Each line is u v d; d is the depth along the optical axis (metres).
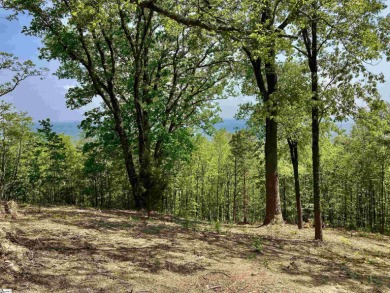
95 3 9.86
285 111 12.60
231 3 10.80
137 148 22.23
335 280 7.28
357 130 29.09
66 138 42.28
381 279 8.15
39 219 9.51
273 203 16.09
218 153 49.47
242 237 11.43
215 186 54.81
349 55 10.93
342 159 35.34
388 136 23.77
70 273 5.36
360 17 10.77
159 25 19.95
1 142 33.12
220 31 9.08
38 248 6.34
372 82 10.66
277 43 10.28
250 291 5.66
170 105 22.05
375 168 30.94
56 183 36.59
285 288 6.04
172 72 22.22
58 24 17.16
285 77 16.08
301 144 16.95
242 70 20.17
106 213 13.62
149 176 17.08
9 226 7.52
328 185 40.69
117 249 7.21
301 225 16.92
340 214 46.75
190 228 11.78
